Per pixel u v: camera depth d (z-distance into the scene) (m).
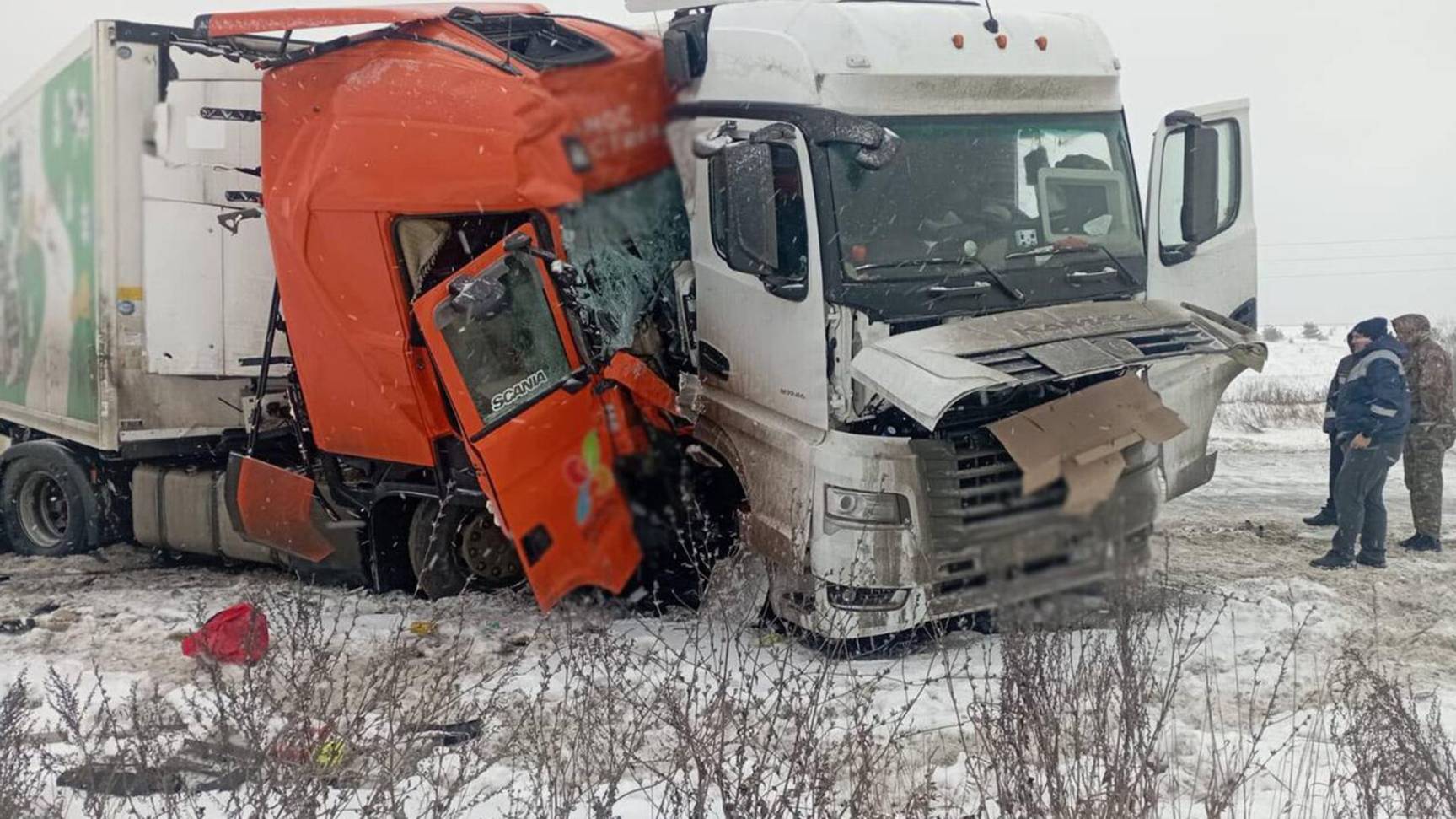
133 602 8.30
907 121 6.70
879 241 6.50
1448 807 4.39
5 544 10.54
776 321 6.69
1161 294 7.28
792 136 6.53
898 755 5.10
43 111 9.70
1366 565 8.49
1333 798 4.65
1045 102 7.10
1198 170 7.37
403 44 7.42
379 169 7.16
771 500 6.76
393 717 5.07
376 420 7.68
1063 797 4.34
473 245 7.29
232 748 4.76
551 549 6.98
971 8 7.17
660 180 7.16
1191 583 7.95
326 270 7.54
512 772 5.02
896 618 6.35
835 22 6.66
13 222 10.31
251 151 8.79
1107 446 5.99
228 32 7.50
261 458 8.85
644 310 7.29
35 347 10.05
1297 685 6.19
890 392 6.00
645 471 7.25
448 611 7.78
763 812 4.27
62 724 5.62
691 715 5.44
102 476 9.84
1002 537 5.52
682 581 7.54
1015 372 5.91
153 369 8.99
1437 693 6.04
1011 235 6.84
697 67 7.13
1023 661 4.71
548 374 6.91
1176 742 5.28
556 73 6.86
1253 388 19.50
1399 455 8.34
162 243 8.91
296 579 8.83
